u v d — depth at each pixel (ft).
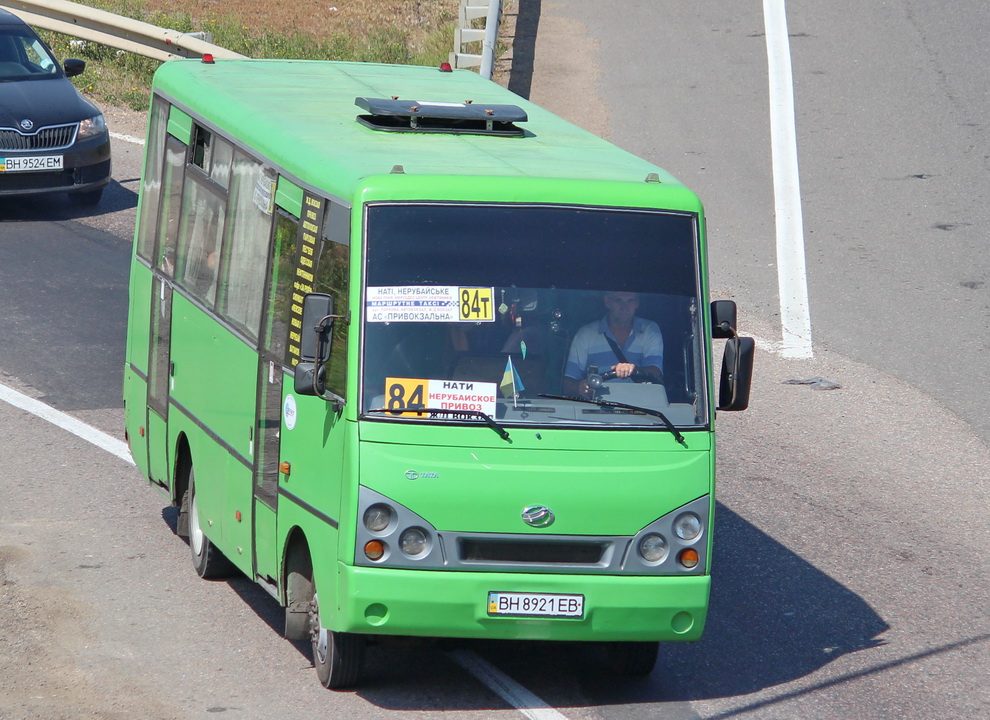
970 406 179.22
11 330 192.95
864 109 308.81
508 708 100.68
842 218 251.39
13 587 118.93
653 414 98.58
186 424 126.21
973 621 122.52
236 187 118.52
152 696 99.96
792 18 374.02
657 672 109.50
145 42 314.14
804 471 157.38
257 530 109.91
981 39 358.02
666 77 325.62
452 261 98.37
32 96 249.75
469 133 116.37
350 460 94.53
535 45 345.31
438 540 95.04
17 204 256.52
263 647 110.01
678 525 98.12
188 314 126.62
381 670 106.83
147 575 124.06
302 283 103.65
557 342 98.73
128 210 256.52
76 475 148.15
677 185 104.83
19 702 97.55
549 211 100.73
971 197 262.26
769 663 112.27
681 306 101.40
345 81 138.51
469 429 95.81
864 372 189.06
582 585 96.58
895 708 104.58
